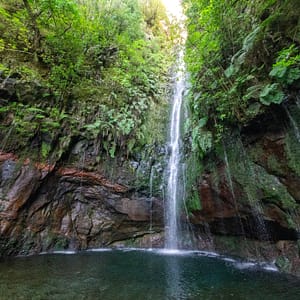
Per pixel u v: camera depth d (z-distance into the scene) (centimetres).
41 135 689
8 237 596
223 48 563
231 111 521
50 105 735
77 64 808
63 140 718
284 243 509
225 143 576
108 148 772
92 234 728
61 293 373
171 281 432
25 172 644
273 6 455
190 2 737
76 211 732
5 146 631
